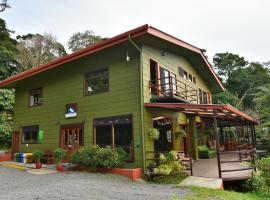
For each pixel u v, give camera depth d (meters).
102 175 9.89
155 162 10.51
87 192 6.83
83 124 12.77
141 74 10.83
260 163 9.92
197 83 18.38
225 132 24.17
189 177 9.17
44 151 14.39
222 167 11.14
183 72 15.75
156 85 11.93
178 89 14.58
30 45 38.09
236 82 45.22
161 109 11.94
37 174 10.31
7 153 17.55
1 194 6.57
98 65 12.66
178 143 13.52
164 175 9.52
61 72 14.53
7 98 23.12
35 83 16.20
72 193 6.67
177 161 9.87
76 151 11.73
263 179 9.02
